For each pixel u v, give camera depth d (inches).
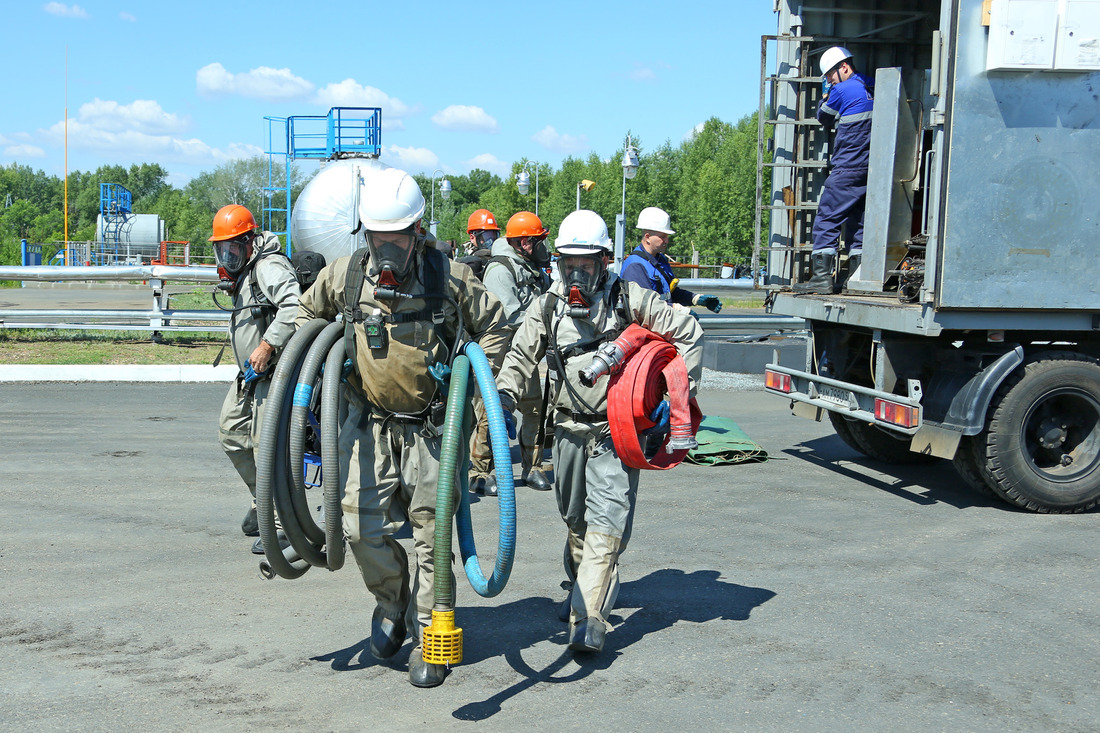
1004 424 247.1
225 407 213.6
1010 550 221.5
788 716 138.6
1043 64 232.7
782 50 340.5
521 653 161.8
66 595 185.3
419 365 143.8
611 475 159.9
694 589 194.5
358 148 918.4
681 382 156.2
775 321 546.0
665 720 136.9
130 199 2240.4
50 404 404.2
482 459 275.6
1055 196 240.8
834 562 212.2
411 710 139.5
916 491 279.6
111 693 143.3
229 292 213.2
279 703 141.0
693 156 2461.9
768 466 312.7
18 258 2448.3
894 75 295.3
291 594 188.4
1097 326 249.8
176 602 182.7
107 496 260.4
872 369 281.7
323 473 141.1
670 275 285.1
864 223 307.0
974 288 239.1
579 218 156.6
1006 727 136.0
